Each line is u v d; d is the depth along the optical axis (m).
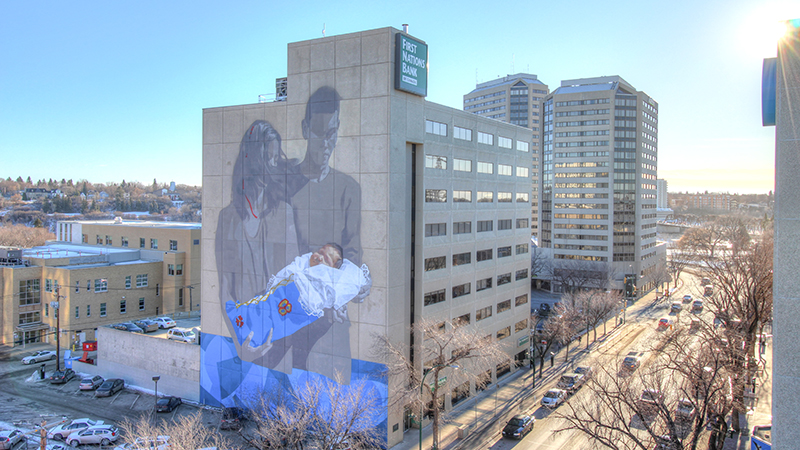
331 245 40.81
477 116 50.84
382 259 38.50
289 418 32.56
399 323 39.78
